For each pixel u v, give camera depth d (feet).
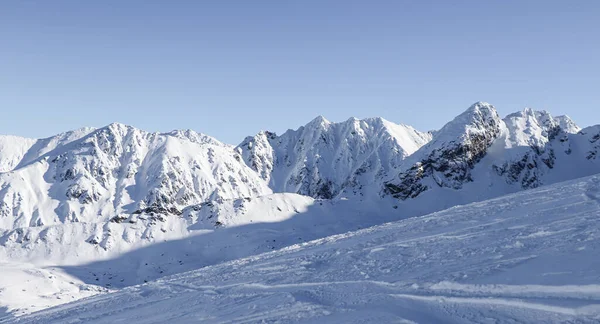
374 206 619.26
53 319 85.71
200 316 55.77
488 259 53.16
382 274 60.59
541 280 37.06
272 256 122.72
